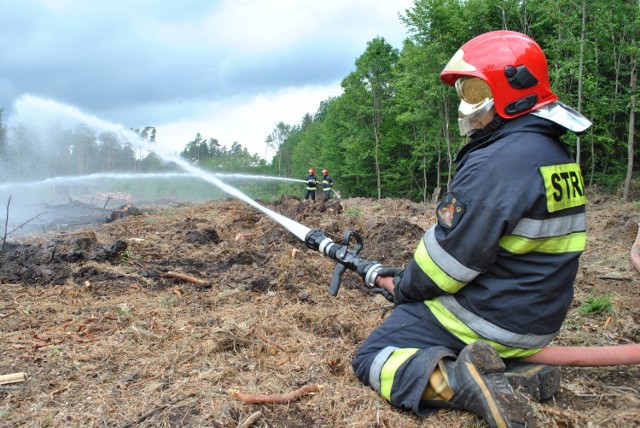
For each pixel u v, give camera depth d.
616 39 21.94
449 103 28.94
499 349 2.37
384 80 36.28
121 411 2.42
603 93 22.98
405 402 2.36
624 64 22.70
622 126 24.38
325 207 12.16
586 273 5.54
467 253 2.22
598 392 2.63
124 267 5.42
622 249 6.83
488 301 2.30
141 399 2.53
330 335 3.51
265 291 4.62
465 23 25.69
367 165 38.91
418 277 2.40
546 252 2.28
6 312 3.89
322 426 2.34
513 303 2.28
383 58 35.97
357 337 3.48
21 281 4.84
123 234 8.02
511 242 2.23
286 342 3.27
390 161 37.31
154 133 28.91
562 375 2.84
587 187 24.44
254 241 7.14
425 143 31.03
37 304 4.10
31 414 2.40
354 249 2.99
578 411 2.43
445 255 2.27
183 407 2.44
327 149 43.94
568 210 2.29
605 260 6.30
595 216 11.31
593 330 3.61
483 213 2.17
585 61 20.88
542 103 2.37
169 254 6.31
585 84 21.16
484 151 2.29
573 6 21.36
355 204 17.94
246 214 10.71
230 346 3.12
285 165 80.31
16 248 5.98
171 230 8.45
